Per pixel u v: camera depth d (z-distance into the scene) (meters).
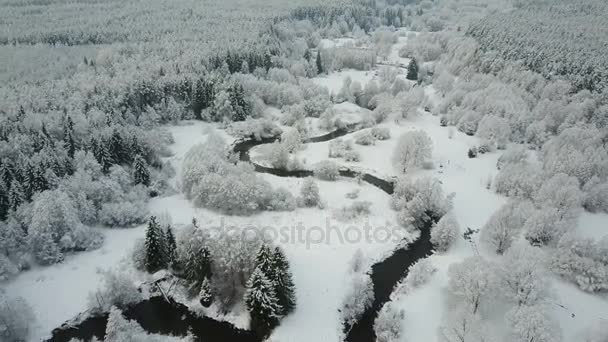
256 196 101.38
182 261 80.94
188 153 122.81
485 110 149.12
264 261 71.50
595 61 161.00
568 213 93.31
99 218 95.12
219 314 75.75
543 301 72.88
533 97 153.38
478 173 122.38
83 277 81.69
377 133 143.75
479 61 190.38
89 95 148.75
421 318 74.69
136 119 141.12
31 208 88.25
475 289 71.88
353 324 74.06
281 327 72.56
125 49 197.00
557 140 121.25
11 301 70.06
